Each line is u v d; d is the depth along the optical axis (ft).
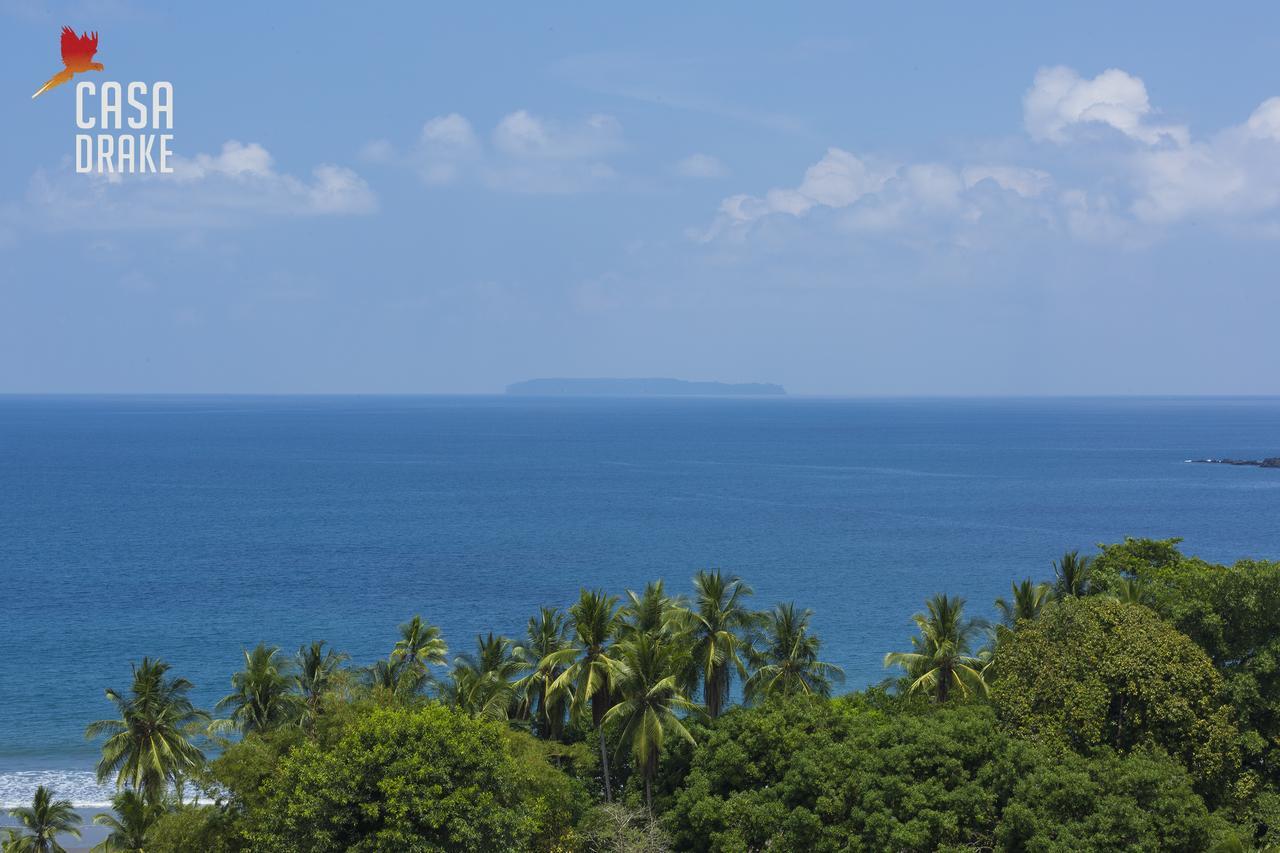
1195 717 171.83
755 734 183.73
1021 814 156.66
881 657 381.60
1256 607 184.03
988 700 201.26
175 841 159.22
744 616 223.30
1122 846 150.61
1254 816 167.32
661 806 188.55
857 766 171.53
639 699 189.98
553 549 624.59
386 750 150.71
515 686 210.59
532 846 169.89
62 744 299.38
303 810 145.69
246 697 200.85
